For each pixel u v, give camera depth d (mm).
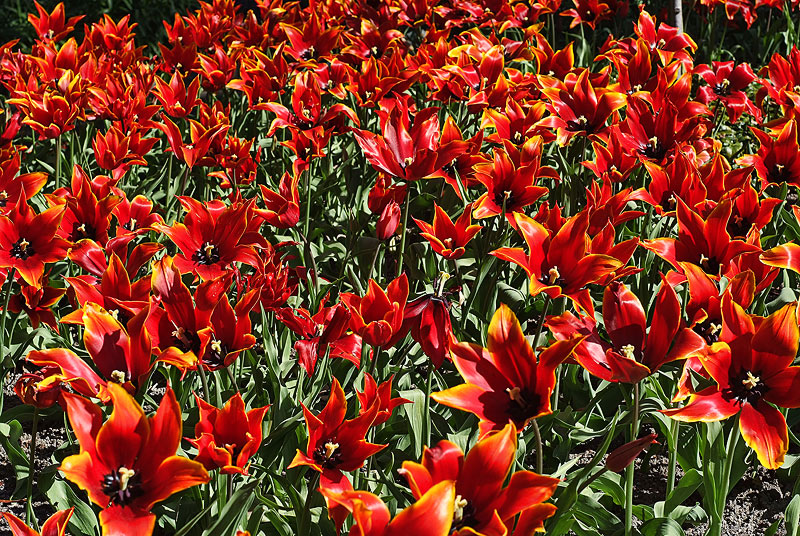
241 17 6895
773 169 3871
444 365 3984
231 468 2186
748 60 8320
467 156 4027
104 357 2322
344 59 5754
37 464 3727
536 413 2039
